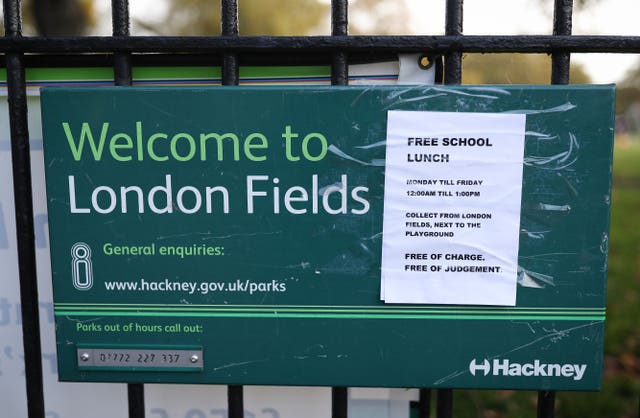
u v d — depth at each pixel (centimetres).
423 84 137
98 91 133
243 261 138
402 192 135
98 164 135
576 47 135
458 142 133
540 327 138
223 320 140
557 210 134
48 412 162
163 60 142
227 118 133
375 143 134
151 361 141
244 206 136
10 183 152
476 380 140
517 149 133
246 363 141
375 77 143
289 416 162
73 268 139
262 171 135
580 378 139
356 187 135
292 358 140
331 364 140
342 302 139
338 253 137
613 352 425
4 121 150
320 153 134
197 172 135
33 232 147
